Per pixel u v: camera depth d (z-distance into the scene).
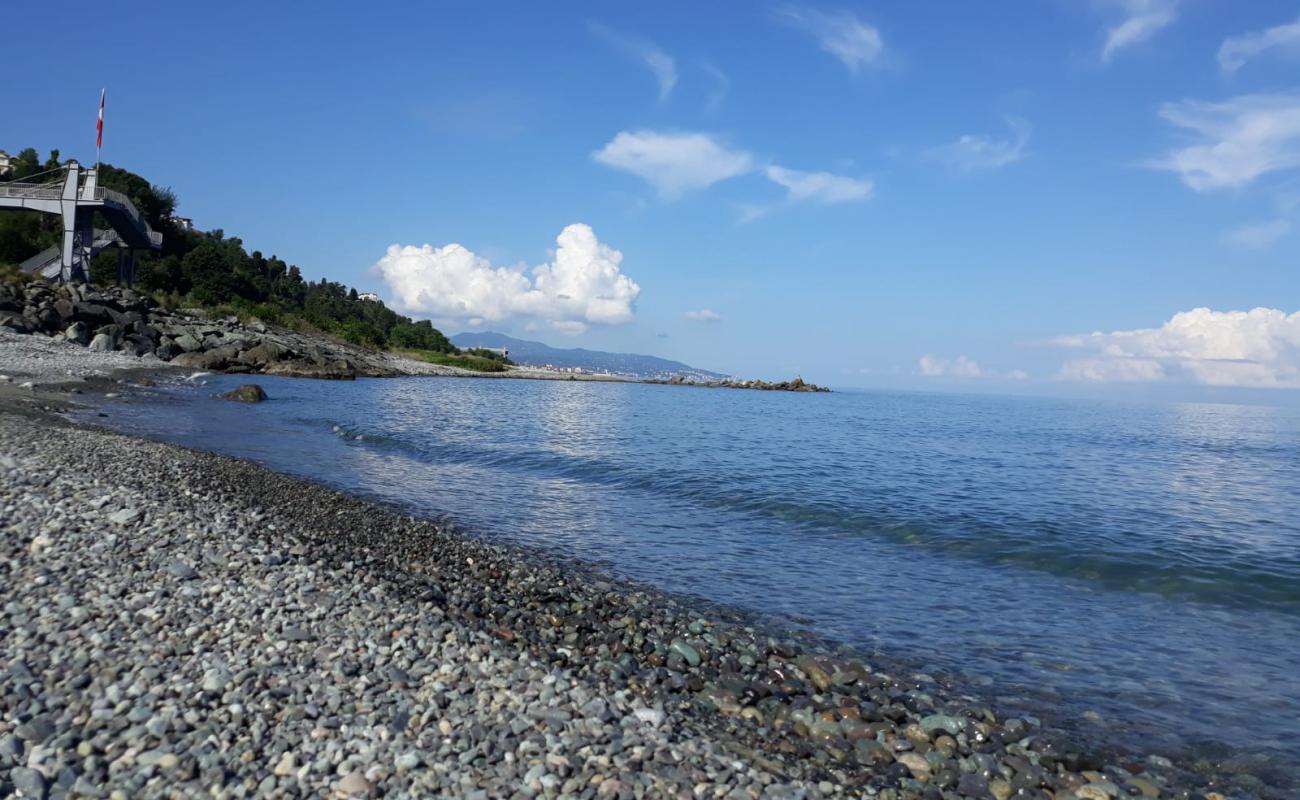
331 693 6.59
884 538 17.11
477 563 13.02
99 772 5.09
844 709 8.01
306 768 5.38
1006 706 8.41
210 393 45.75
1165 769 7.12
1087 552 16.08
